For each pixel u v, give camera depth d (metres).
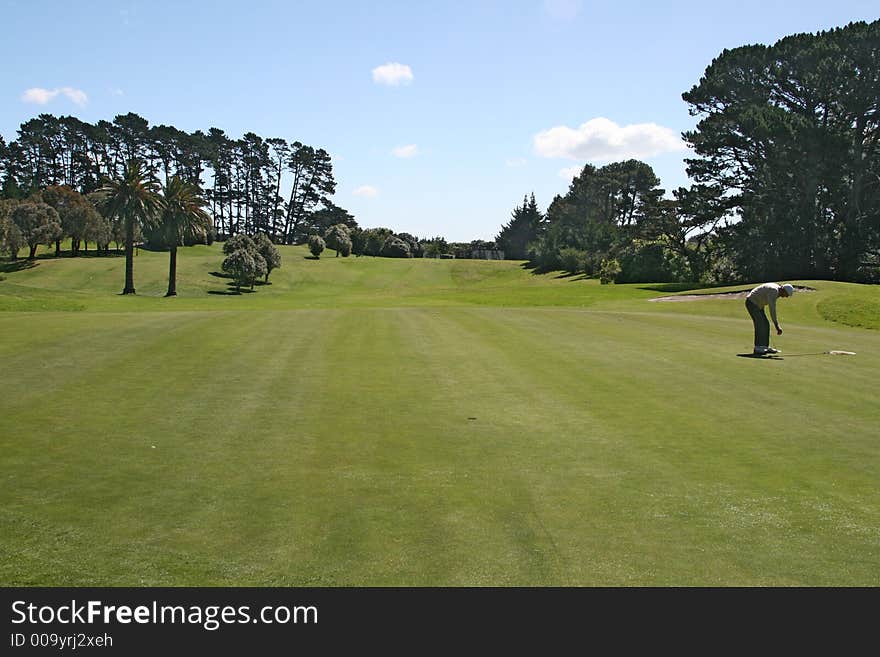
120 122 123.06
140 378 12.09
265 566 5.34
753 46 59.47
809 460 7.96
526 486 7.05
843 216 57.50
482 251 132.75
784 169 57.94
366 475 7.34
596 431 9.10
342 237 109.44
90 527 5.99
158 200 62.16
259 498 6.66
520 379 12.46
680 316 24.72
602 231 93.81
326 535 5.86
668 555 5.56
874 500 6.75
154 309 41.28
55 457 7.81
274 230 141.88
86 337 16.39
